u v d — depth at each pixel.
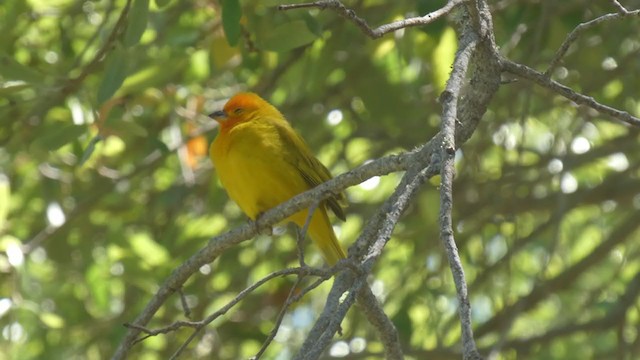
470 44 6.64
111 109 11.59
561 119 15.03
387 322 7.25
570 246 15.72
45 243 14.26
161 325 13.77
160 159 13.69
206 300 13.95
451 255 5.07
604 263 15.99
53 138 10.28
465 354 4.65
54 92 10.50
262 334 14.34
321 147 14.62
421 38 12.24
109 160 14.55
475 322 15.49
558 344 15.10
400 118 13.83
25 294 12.32
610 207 15.00
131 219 14.94
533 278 15.70
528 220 15.52
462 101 7.31
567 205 13.93
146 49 11.48
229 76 14.19
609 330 13.36
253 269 14.52
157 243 14.12
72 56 12.99
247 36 10.23
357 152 15.72
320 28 9.84
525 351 13.50
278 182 9.95
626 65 13.07
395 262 14.62
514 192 13.90
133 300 14.29
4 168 12.73
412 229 13.91
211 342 13.90
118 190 14.39
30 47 13.12
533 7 12.85
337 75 14.38
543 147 15.83
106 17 11.26
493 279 14.62
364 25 5.89
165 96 12.82
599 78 13.16
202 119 13.31
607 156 13.62
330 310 5.58
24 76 10.20
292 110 14.37
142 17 9.24
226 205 14.75
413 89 13.70
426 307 14.84
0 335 12.27
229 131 10.11
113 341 13.41
